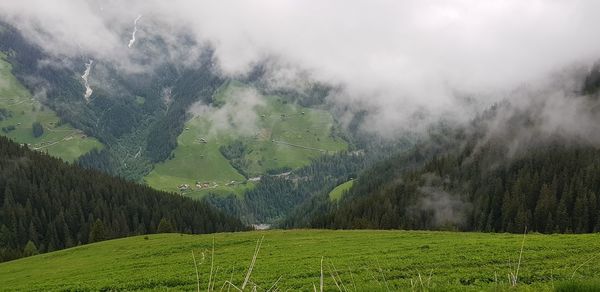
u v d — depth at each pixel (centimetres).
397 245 5069
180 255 6009
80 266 6047
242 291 720
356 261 3816
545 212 12975
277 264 4081
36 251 11831
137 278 3966
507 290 1430
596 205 12556
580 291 1212
